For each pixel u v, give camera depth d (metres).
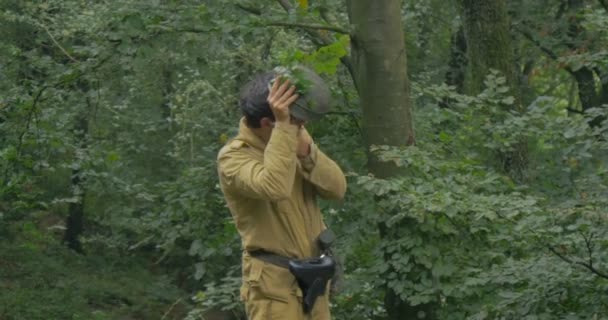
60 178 27.00
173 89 25.09
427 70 26.48
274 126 6.23
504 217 11.14
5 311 29.34
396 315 14.19
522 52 28.12
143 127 25.72
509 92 18.30
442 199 11.47
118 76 15.60
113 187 17.27
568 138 13.85
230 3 13.47
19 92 13.97
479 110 15.34
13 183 13.97
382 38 13.91
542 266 10.08
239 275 16.39
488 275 10.55
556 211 10.01
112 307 31.62
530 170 15.79
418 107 17.36
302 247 6.50
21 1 20.44
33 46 20.06
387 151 13.00
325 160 6.57
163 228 16.39
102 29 13.87
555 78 36.78
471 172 13.52
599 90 30.38
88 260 34.34
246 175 6.21
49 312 29.94
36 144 14.15
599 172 11.72
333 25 13.89
